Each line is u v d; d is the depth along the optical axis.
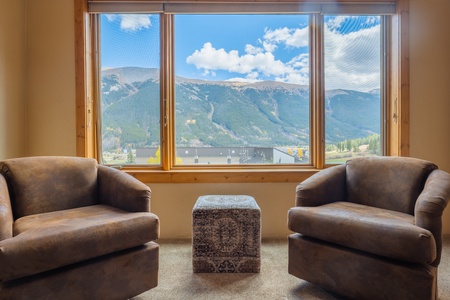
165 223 2.37
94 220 1.36
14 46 2.21
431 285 1.18
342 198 1.87
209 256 1.77
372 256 1.33
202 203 1.89
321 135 2.46
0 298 1.06
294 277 1.70
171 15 2.43
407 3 2.35
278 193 2.38
